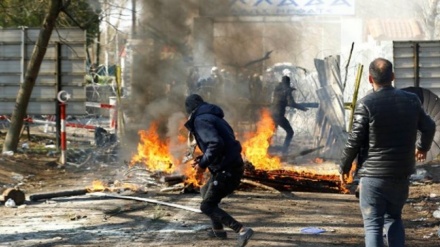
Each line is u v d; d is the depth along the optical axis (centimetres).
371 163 623
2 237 805
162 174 1202
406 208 999
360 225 877
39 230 844
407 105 627
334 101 1648
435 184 1205
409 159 625
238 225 761
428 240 799
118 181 1193
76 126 1959
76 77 1656
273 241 788
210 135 743
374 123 618
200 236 809
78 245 766
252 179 1146
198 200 1045
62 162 1445
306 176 1179
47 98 1656
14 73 1678
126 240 790
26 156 1501
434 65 1714
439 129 1324
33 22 2158
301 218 920
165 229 849
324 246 764
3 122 2095
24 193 1070
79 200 1050
